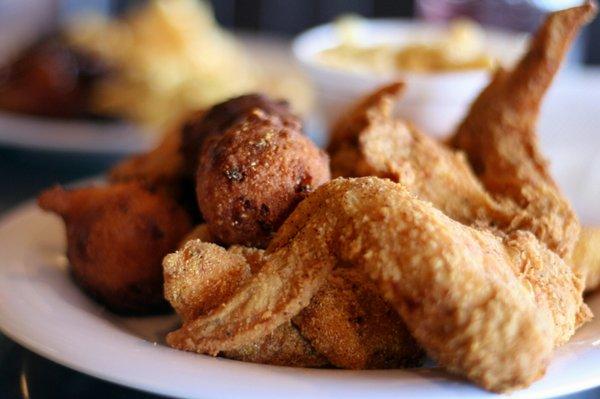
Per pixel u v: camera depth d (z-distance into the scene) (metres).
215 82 0.56
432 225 0.19
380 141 0.26
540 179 0.26
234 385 0.19
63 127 0.48
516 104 0.28
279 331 0.21
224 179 0.22
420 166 0.26
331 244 0.20
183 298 0.21
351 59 0.43
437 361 0.19
